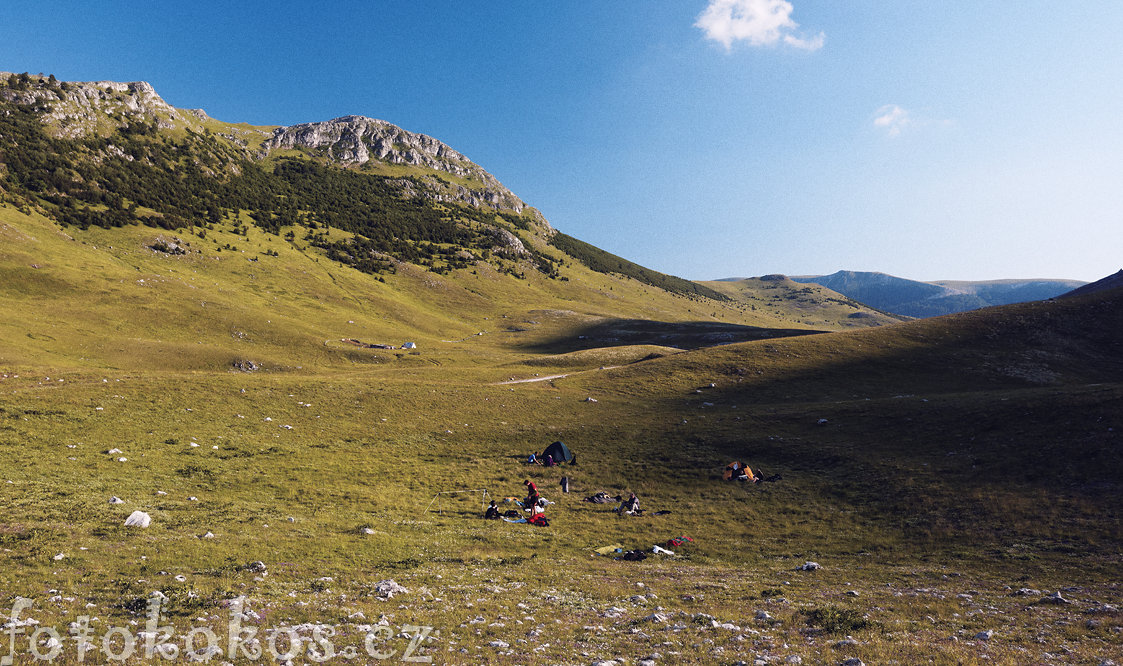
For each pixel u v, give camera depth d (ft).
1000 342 317.22
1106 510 89.56
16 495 81.41
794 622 49.24
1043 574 70.90
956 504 101.30
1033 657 39.19
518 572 69.31
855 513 105.81
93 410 142.10
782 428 169.58
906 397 190.08
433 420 188.55
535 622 48.37
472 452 155.22
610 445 162.61
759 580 68.54
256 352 383.86
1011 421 139.03
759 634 45.62
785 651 40.78
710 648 41.60
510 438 171.01
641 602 56.39
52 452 110.93
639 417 201.87
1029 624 48.98
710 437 164.66
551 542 89.92
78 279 424.05
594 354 405.39
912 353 304.30
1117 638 44.01
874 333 340.80
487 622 47.78
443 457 149.28
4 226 472.44
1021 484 105.09
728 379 266.77
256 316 454.40
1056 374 275.18
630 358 394.73
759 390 250.37
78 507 78.64
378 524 91.35
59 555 58.54
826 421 169.99
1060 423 129.18
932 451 132.67
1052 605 55.67
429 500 112.78
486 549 83.10
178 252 635.66
